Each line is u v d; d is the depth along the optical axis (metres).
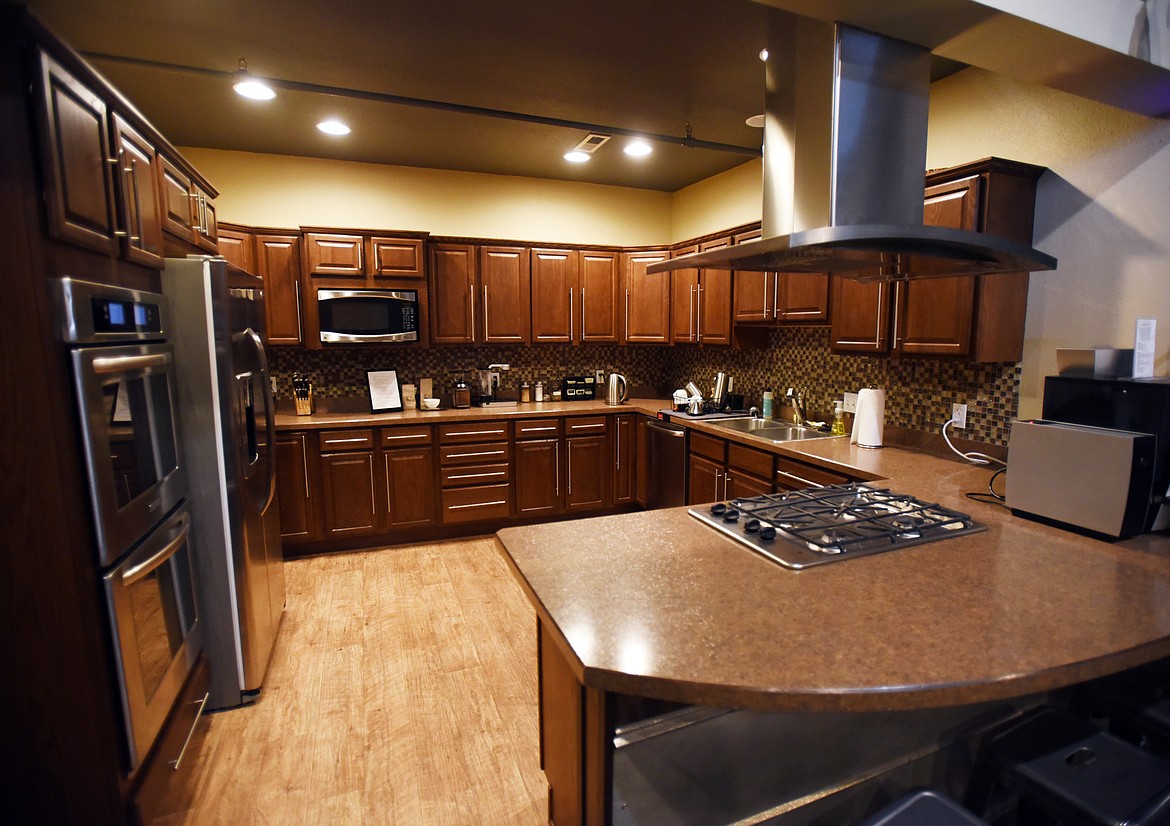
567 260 4.39
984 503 1.90
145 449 1.76
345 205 4.05
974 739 1.42
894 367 2.98
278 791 1.83
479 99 2.90
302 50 2.39
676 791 1.22
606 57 2.46
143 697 1.58
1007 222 2.27
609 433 4.35
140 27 2.20
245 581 2.21
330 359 4.12
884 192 1.64
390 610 3.02
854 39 1.55
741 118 3.14
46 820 1.41
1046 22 1.46
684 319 4.24
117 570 1.49
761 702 0.91
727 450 3.36
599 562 1.42
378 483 3.80
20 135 1.27
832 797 1.31
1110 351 1.76
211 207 2.92
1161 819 1.02
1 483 1.31
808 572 1.35
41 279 1.31
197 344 2.09
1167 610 1.15
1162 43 1.66
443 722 2.16
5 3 1.20
